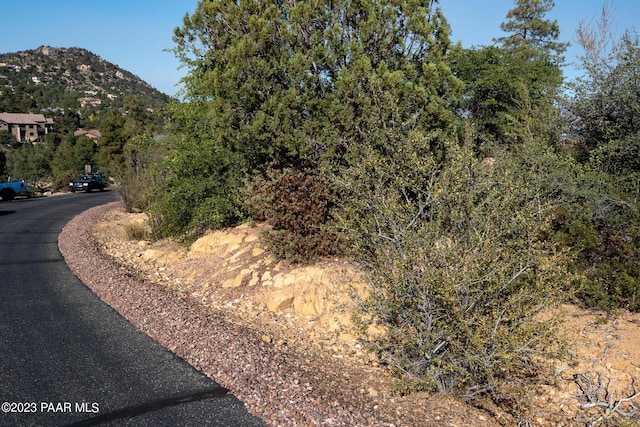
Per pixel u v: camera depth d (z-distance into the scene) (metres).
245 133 9.53
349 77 8.45
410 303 4.61
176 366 4.91
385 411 4.14
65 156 47.31
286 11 9.87
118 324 6.15
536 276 4.45
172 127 11.47
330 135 8.77
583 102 8.73
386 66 8.63
